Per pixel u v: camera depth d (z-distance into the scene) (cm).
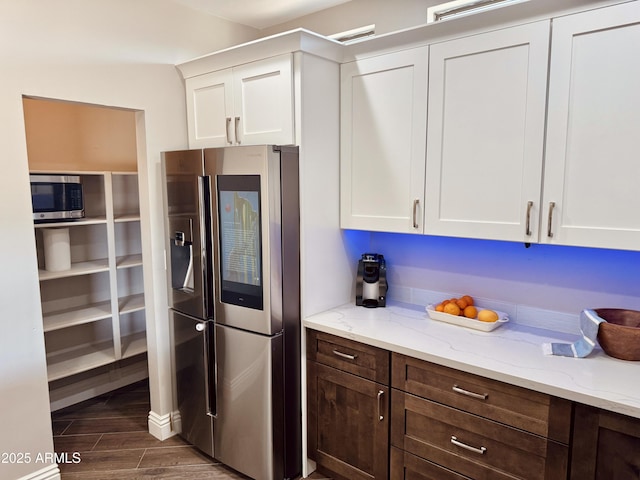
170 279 270
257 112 241
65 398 332
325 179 243
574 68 170
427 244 258
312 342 238
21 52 212
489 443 177
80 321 304
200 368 257
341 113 245
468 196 203
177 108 279
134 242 383
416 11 244
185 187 249
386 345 204
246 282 230
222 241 237
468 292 245
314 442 244
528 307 224
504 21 184
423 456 198
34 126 326
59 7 224
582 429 154
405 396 201
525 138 184
